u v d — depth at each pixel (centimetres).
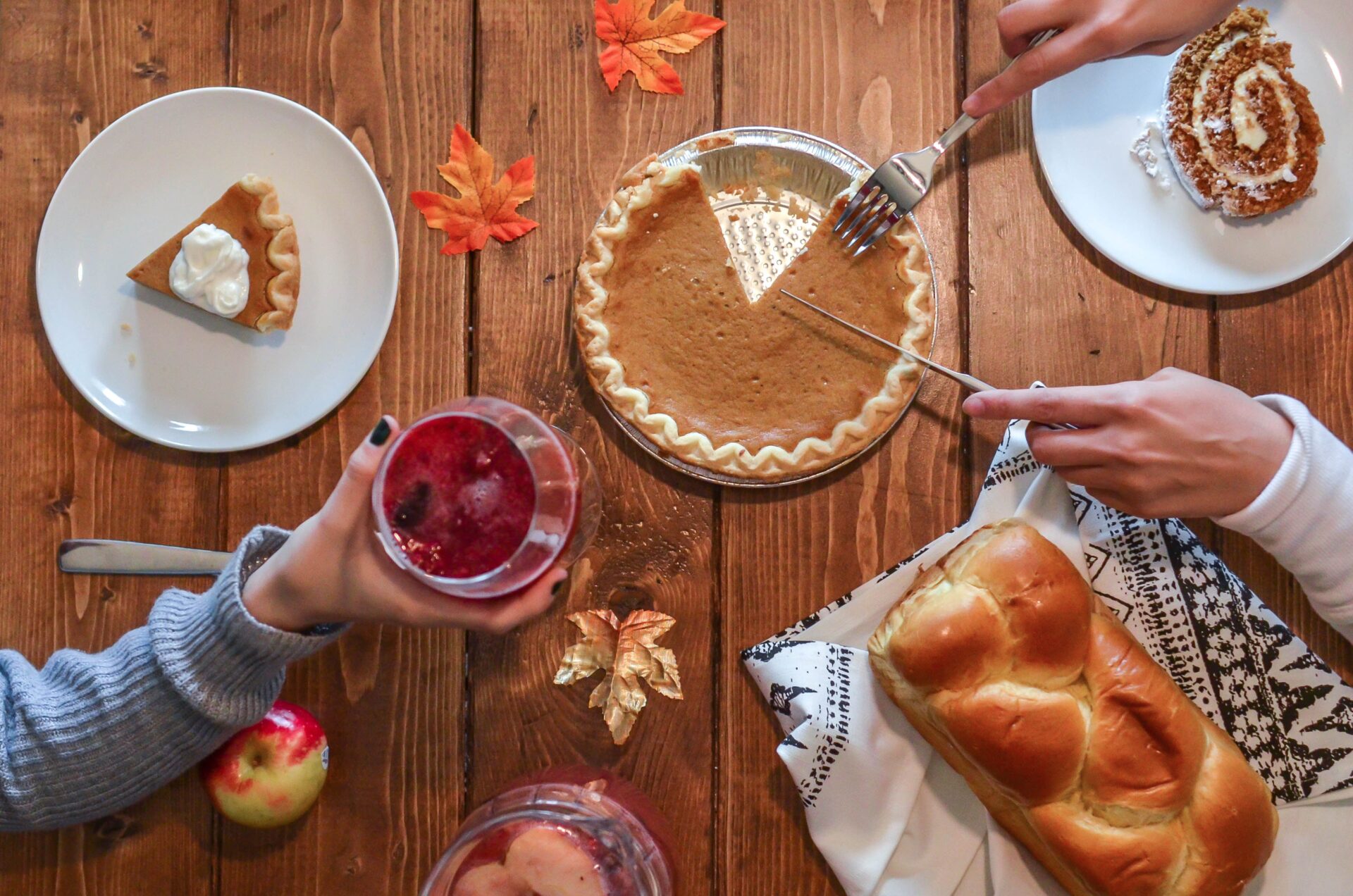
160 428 93
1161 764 85
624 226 93
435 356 95
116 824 93
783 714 92
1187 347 96
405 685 94
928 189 96
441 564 79
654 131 96
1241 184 93
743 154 95
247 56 96
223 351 94
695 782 94
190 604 88
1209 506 89
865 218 93
